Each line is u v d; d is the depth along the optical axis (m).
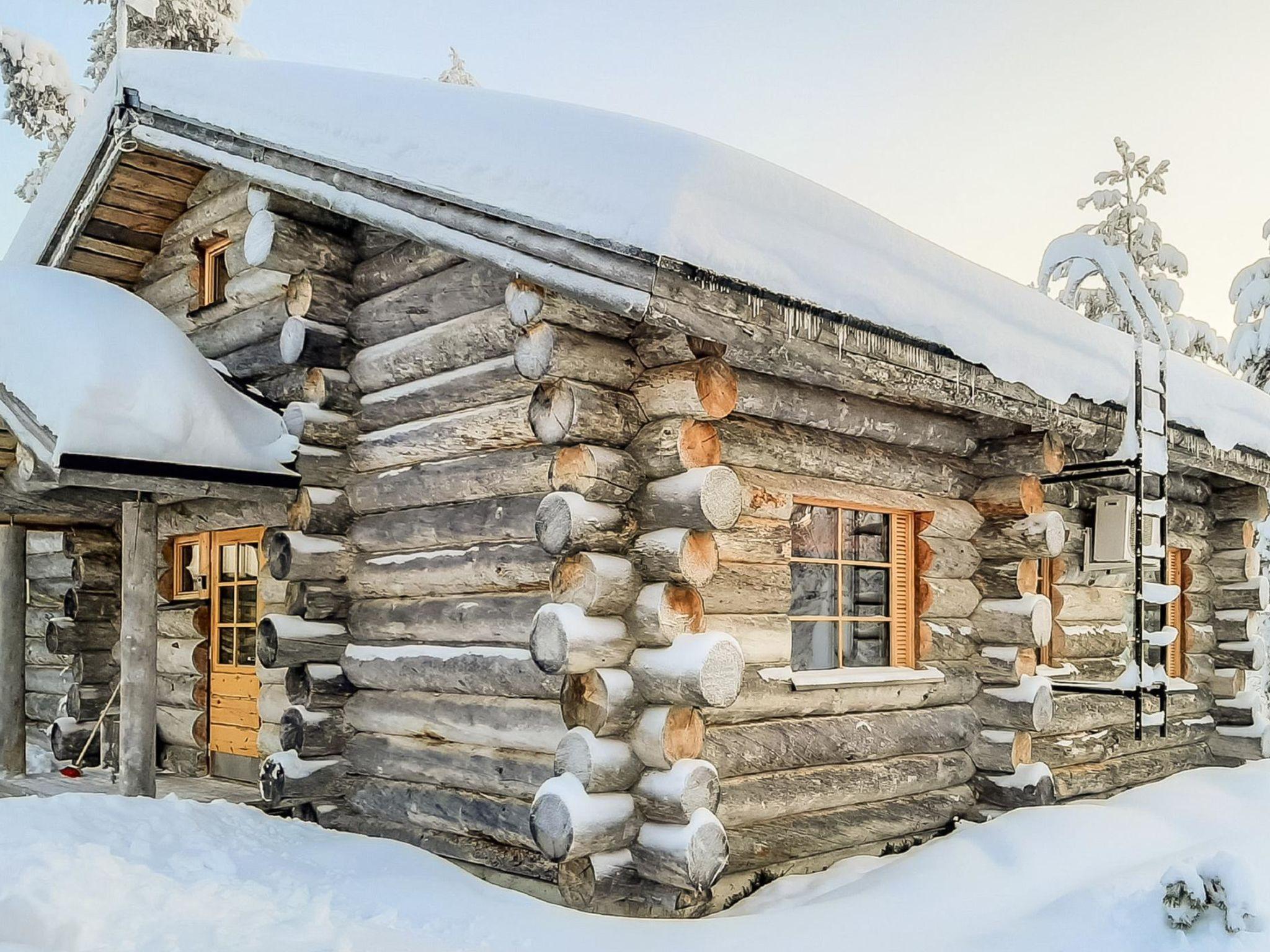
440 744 5.95
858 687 6.04
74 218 8.66
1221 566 9.81
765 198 4.77
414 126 5.50
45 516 8.45
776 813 5.50
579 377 5.08
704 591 5.19
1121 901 4.67
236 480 6.54
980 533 7.07
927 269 5.69
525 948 4.23
